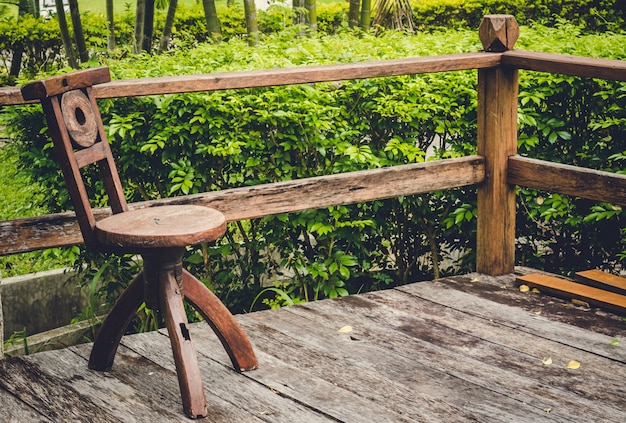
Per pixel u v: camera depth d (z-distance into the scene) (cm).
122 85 343
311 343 352
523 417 286
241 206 379
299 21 752
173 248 288
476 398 300
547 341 354
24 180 476
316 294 470
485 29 430
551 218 497
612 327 369
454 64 411
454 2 1145
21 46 1002
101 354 322
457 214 470
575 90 475
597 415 288
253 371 324
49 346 506
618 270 522
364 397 301
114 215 304
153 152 432
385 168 416
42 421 286
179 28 1109
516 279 429
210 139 439
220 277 475
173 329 290
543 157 493
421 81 465
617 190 386
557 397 301
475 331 366
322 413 289
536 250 512
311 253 482
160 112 433
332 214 452
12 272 574
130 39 1046
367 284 517
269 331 366
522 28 587
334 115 454
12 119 427
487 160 438
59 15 852
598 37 571
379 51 516
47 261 542
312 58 492
